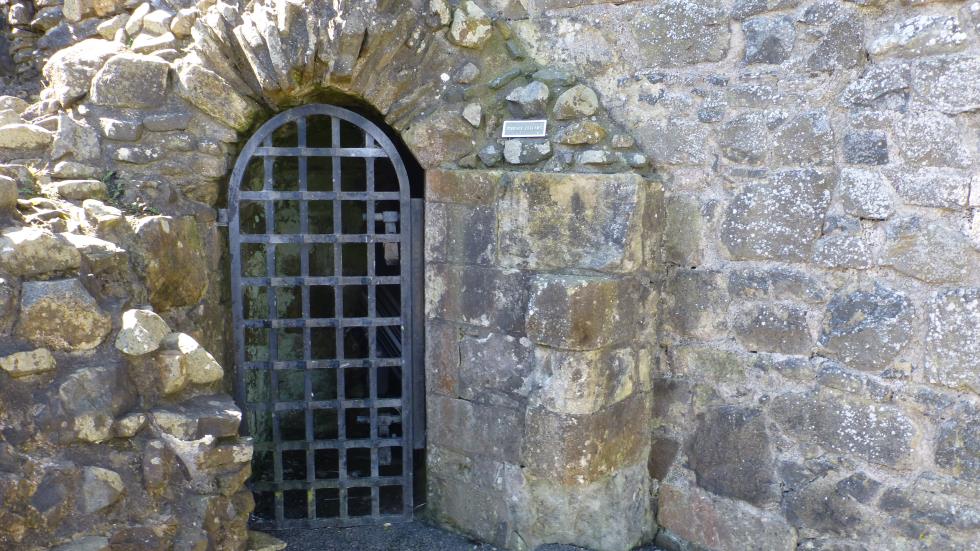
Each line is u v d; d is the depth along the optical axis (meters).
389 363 3.47
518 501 3.13
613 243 2.90
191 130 3.21
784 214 2.83
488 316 3.17
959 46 2.44
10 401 2.33
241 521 2.73
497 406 3.18
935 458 2.57
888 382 2.65
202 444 2.58
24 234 2.44
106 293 2.64
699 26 2.97
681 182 3.08
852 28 2.65
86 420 2.40
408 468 3.52
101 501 2.41
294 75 3.09
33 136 2.99
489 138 3.29
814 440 2.83
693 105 3.02
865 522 2.73
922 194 2.54
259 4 3.17
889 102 2.59
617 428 3.07
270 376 3.41
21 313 2.38
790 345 2.86
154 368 2.61
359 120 3.30
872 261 2.66
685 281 3.11
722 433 3.05
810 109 2.76
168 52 3.28
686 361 3.14
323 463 4.12
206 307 3.22
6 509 2.27
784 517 2.91
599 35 3.19
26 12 4.20
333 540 3.36
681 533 3.21
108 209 2.81
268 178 3.30
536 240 3.00
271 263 3.34
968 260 2.46
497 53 3.32
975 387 2.47
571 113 3.15
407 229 3.39
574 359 2.90
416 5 3.21
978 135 2.43
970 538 2.52
